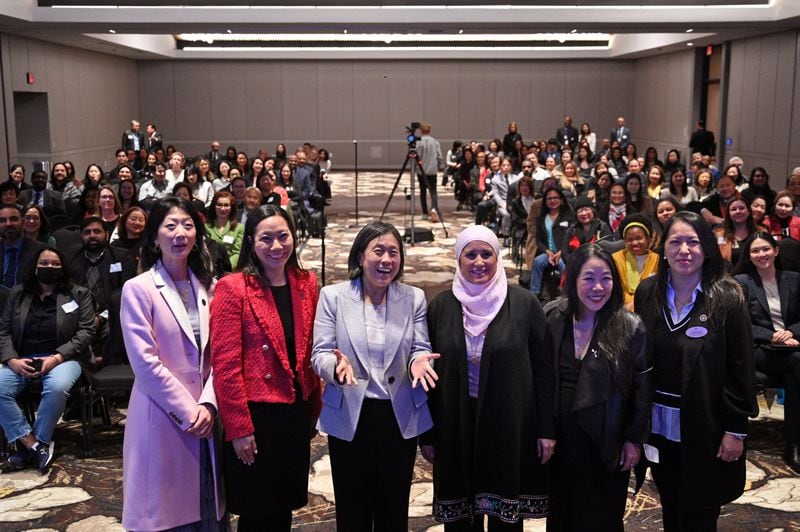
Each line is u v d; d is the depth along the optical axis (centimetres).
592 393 312
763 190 1018
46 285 528
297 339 322
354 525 323
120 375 517
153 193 1199
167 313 312
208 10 1420
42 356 518
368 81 2573
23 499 453
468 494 325
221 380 305
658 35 2062
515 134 2078
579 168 1639
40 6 1400
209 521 320
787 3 1424
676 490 337
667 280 332
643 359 312
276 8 1422
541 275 835
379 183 2245
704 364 319
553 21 1442
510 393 317
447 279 1012
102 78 2164
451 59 2534
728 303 320
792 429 492
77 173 1967
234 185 941
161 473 305
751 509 436
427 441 337
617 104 2578
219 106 2542
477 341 323
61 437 548
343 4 1427
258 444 311
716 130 2012
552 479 334
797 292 538
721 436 323
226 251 653
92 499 453
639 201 884
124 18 1415
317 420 342
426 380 304
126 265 624
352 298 324
